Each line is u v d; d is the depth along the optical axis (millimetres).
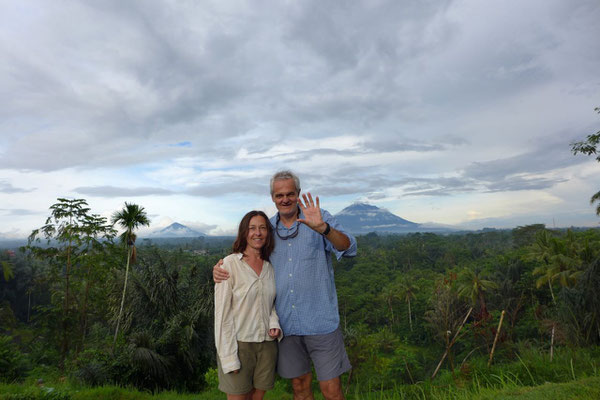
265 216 2895
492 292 34719
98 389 8297
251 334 2705
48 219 24375
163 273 17062
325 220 2854
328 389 2684
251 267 2832
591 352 6523
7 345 15086
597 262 14820
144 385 12633
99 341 20203
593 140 14430
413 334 43344
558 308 16141
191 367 14164
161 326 15859
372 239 168375
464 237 139125
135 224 21016
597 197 20438
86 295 24547
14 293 48438
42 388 6559
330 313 2781
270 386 2791
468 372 5676
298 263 2820
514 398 3053
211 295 16000
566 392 2883
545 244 37688
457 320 6664
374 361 11453
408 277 55125
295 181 2918
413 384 5930
